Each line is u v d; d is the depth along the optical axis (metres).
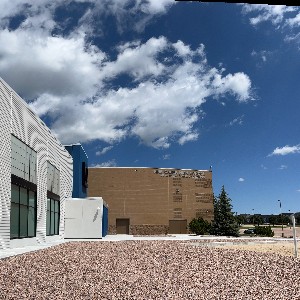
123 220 73.12
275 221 146.62
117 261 17.61
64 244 30.27
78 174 52.06
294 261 18.88
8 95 24.78
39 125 32.81
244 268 16.31
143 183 74.12
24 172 28.38
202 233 68.06
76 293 10.65
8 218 24.31
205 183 77.38
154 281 12.73
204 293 11.10
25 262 16.61
